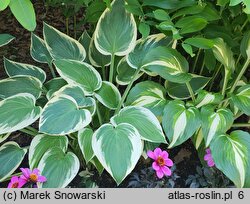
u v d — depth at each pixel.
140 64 1.22
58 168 1.12
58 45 1.35
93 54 1.38
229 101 1.29
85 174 1.27
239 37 1.35
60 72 1.19
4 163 1.17
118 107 1.22
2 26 1.85
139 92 1.25
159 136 1.12
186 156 1.38
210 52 1.29
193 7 1.14
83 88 1.19
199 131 1.25
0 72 1.64
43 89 1.29
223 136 1.13
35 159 1.14
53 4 1.68
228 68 1.22
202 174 1.27
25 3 0.88
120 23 1.26
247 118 1.46
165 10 1.25
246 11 0.87
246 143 1.13
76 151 1.28
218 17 1.18
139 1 1.27
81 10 1.88
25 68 1.36
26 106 1.15
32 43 1.40
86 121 1.09
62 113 1.09
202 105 1.20
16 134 1.41
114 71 1.40
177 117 1.14
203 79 1.33
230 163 1.08
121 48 1.26
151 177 1.24
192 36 1.27
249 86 1.23
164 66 1.19
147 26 1.17
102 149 1.06
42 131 1.06
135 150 1.07
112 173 1.03
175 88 1.31
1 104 1.14
